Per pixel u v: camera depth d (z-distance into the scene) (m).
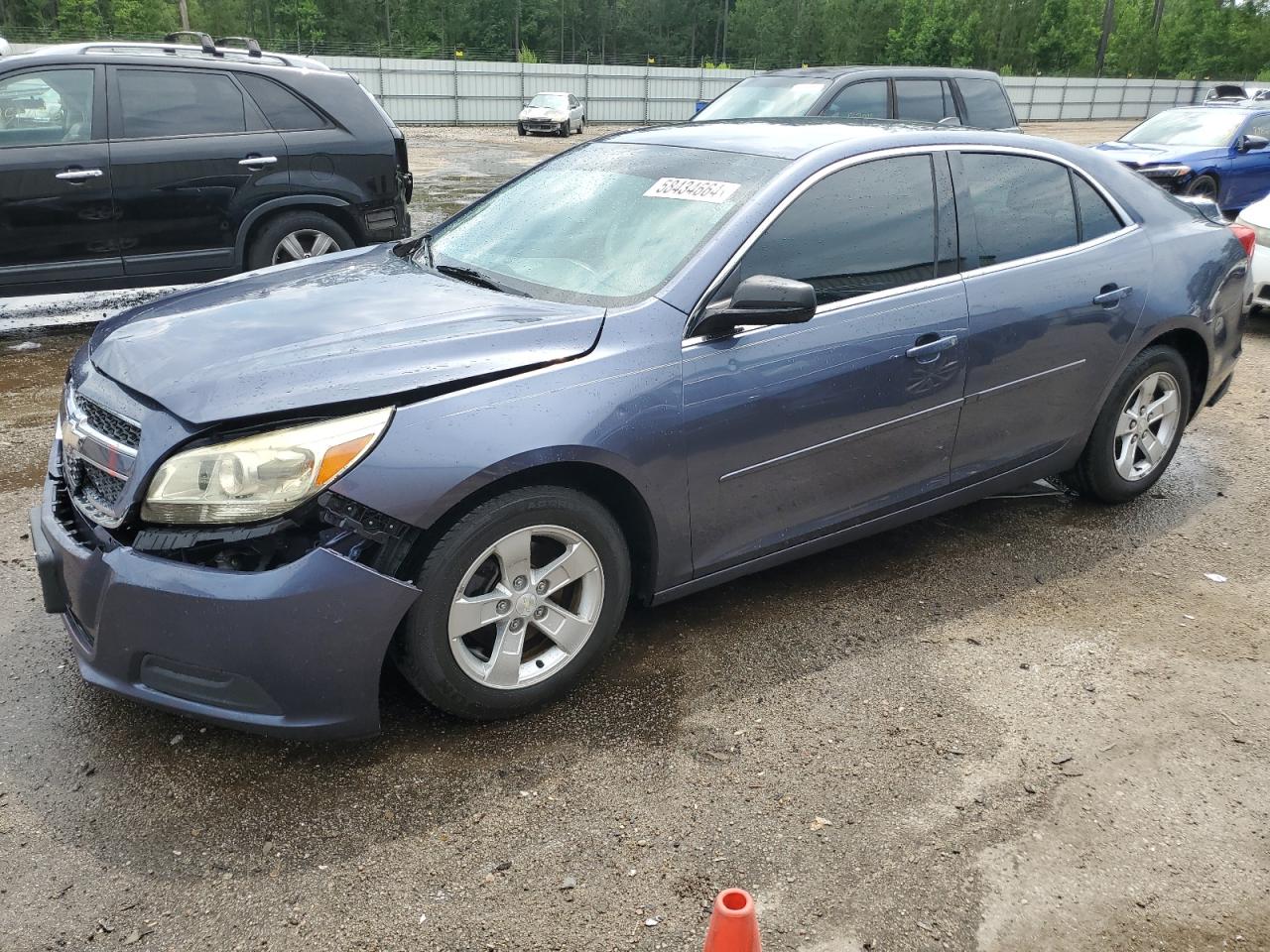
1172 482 5.18
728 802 2.72
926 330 3.63
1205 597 3.98
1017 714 3.17
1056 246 4.12
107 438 2.77
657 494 3.09
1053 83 49.47
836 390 3.42
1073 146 4.35
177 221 7.16
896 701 3.21
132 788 2.72
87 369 3.05
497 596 2.88
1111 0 51.72
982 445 3.99
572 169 4.06
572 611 3.11
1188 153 12.52
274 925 2.29
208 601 2.51
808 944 2.27
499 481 2.82
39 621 3.55
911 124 4.05
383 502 2.60
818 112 9.45
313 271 3.76
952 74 10.18
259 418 2.59
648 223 3.47
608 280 3.31
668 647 3.50
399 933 2.28
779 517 3.46
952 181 3.82
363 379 2.70
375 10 82.06
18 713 3.03
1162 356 4.53
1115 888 2.47
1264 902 2.44
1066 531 4.56
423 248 4.01
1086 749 3.00
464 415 2.72
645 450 3.01
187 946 2.23
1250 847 2.62
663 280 3.22
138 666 2.65
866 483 3.66
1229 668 3.46
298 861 2.48
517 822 2.63
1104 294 4.18
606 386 2.95
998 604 3.88
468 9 88.00
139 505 2.62
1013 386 3.97
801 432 3.38
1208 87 54.06
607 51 99.62
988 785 2.82
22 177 6.62
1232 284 4.74
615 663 3.38
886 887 2.45
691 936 2.28
